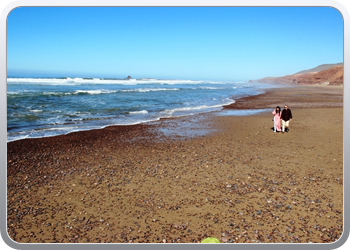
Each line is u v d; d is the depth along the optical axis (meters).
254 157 8.93
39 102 21.61
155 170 7.77
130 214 5.32
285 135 12.19
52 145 10.35
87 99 25.75
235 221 4.99
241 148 10.11
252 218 5.09
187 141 11.34
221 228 4.76
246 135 12.40
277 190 6.31
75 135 12.06
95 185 6.74
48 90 31.14
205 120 16.80
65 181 7.00
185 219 5.09
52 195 6.21
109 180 7.06
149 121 16.33
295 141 11.02
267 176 7.20
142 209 5.51
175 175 7.37
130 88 44.28
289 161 8.46
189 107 23.95
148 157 9.05
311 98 34.94
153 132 13.16
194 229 4.75
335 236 4.44
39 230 4.77
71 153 9.45
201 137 12.09
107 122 15.61
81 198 6.04
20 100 21.92
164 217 5.18
